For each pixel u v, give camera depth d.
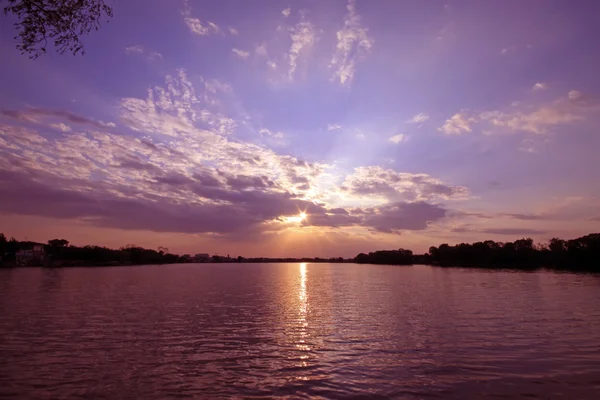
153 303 51.00
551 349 23.81
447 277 116.12
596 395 16.23
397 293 64.81
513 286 74.81
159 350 24.55
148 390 17.27
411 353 23.45
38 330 31.12
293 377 19.08
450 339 27.14
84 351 24.17
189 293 67.00
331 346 25.61
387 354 23.33
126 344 26.20
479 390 16.98
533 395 16.33
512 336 27.75
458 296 57.50
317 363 21.53
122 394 16.77
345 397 16.36
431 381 18.27
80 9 14.37
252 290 74.19
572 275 115.56
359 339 27.72
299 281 107.31
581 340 26.16
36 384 17.95
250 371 20.09
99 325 33.56
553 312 39.19
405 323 34.16
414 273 154.00
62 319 36.72
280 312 42.31
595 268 155.00
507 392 16.70
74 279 107.44
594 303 46.41
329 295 62.84
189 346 25.70
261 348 25.16
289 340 27.59
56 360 22.00
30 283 89.25
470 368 20.20
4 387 17.53
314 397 16.41
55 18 13.95
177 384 18.06
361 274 157.38
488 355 22.66
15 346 25.44
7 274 136.88
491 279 100.44
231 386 17.80
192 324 34.34
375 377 18.97
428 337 27.98
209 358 22.62
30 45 14.23
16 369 20.23
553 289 66.62
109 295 61.75
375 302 51.72
